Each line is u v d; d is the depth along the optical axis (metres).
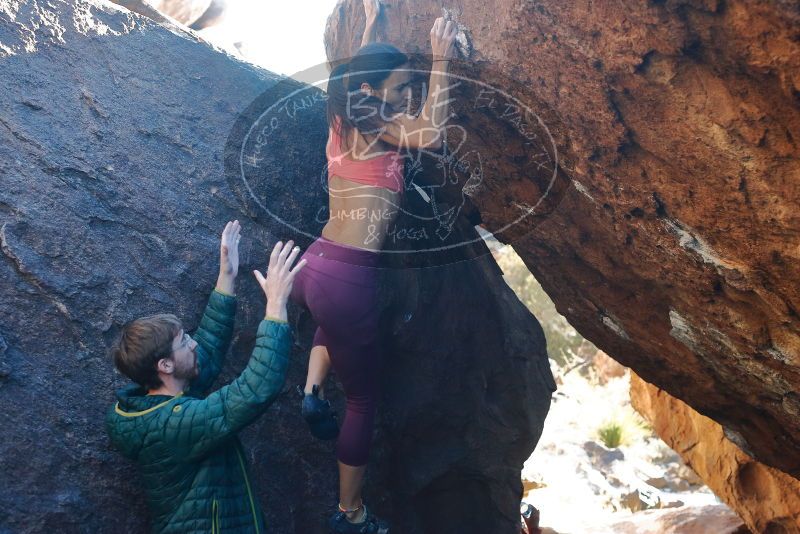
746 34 1.97
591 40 2.35
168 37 3.55
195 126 3.37
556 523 6.41
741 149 2.24
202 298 3.08
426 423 4.03
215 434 2.38
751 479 4.72
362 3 3.23
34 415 2.54
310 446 3.36
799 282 2.47
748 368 3.13
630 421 9.00
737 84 2.12
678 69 2.20
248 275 3.27
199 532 2.40
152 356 2.44
